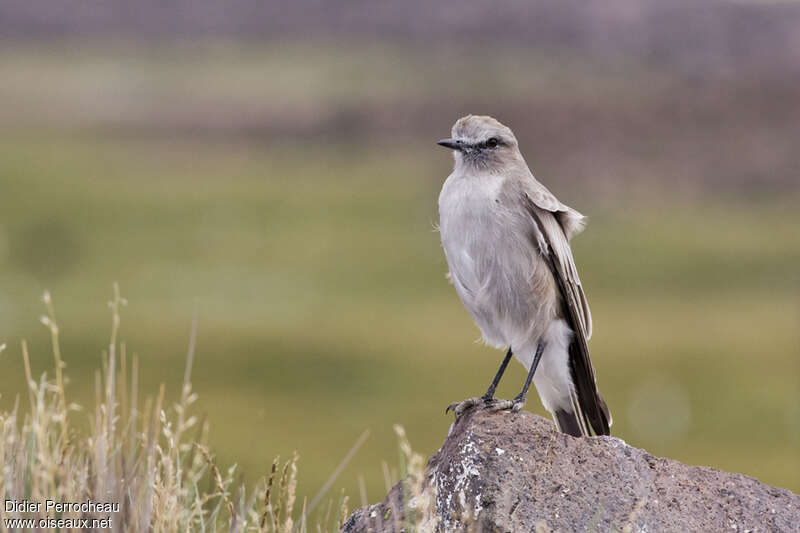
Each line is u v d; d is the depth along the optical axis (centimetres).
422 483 628
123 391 673
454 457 611
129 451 642
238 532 604
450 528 591
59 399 662
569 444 612
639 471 610
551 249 731
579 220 759
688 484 611
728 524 594
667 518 588
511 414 634
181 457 662
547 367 750
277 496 613
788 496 614
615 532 574
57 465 594
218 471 621
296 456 619
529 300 732
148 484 604
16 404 674
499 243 729
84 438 653
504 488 588
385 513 614
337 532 640
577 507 585
